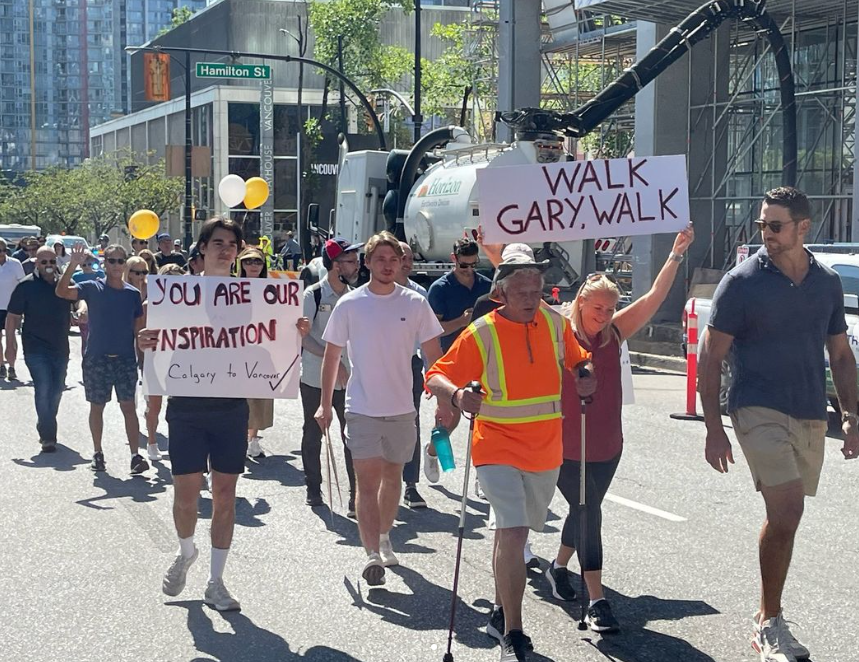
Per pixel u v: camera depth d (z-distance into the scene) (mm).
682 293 23234
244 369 6293
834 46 22250
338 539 7824
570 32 27016
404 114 53500
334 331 6773
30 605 6355
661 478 9750
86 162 80000
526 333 5402
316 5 54906
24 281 11273
